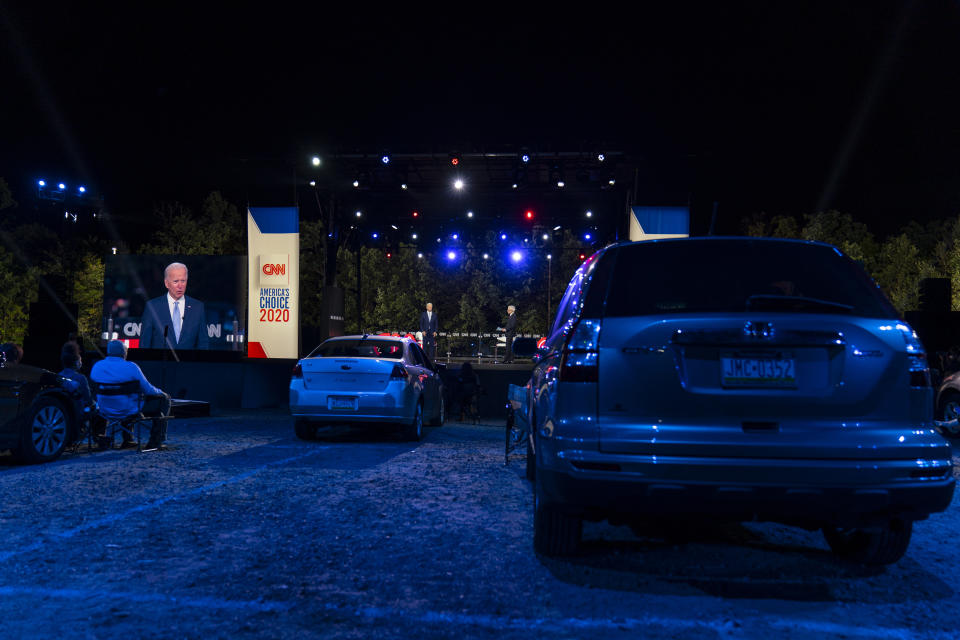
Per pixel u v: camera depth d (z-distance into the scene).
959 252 41.66
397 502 5.36
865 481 3.04
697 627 2.88
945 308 16.27
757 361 3.18
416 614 3.00
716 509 3.15
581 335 3.35
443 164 20.50
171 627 2.84
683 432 3.14
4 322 39.31
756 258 3.56
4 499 5.38
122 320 19.06
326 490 5.82
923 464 3.08
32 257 43.03
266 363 16.73
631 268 3.53
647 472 3.11
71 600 3.15
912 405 3.19
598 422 3.23
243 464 7.23
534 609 3.08
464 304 41.12
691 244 3.61
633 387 3.22
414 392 9.39
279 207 18.88
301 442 9.36
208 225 42.56
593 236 27.67
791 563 3.84
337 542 4.18
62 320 16.62
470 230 28.44
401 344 10.15
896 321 3.30
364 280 38.22
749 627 2.89
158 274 19.05
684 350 3.21
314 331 20.55
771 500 3.09
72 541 4.15
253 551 3.97
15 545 4.05
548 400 3.50
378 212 24.97
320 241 31.66
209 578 3.47
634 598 3.23
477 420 14.12
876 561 3.75
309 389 9.09
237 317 18.92
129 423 8.36
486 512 5.05
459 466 7.25
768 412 3.15
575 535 3.77
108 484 6.02
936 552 4.11
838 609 3.12
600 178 19.98
